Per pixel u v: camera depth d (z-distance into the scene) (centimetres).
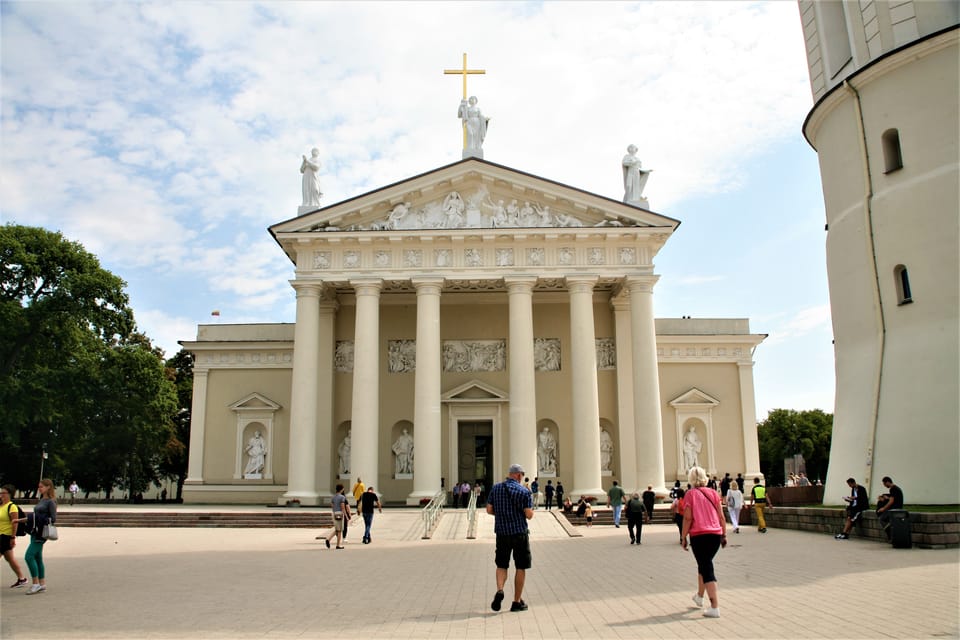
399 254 4497
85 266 5512
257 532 3284
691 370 5434
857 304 3125
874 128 3069
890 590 1438
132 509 4144
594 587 1606
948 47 2827
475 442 4984
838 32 3422
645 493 3625
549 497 4125
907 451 2738
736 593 1456
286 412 5309
